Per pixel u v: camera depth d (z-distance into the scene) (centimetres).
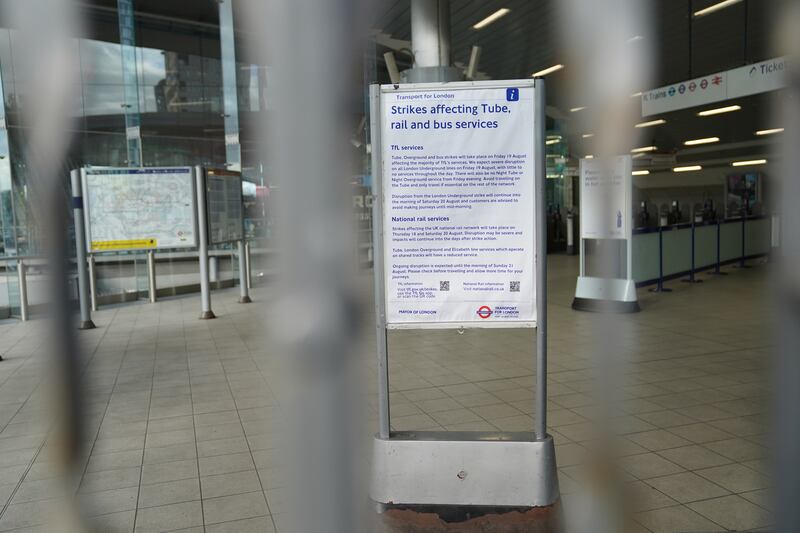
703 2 992
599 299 834
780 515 283
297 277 236
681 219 1744
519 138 275
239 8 217
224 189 989
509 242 282
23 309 910
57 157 240
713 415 420
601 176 823
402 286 287
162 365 618
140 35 1180
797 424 313
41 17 217
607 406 439
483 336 697
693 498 303
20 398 514
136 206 862
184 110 1245
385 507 292
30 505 316
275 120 222
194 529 289
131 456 378
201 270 905
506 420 426
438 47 605
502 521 283
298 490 249
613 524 283
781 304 316
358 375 250
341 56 221
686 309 845
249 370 589
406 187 279
